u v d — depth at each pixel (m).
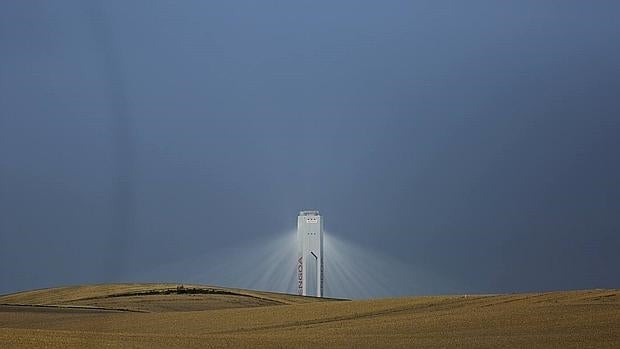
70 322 57.06
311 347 37.41
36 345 35.69
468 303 55.53
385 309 55.97
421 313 52.34
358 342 39.56
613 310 46.91
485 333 42.12
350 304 59.75
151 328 53.06
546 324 43.75
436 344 38.75
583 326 42.53
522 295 56.97
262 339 40.41
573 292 56.25
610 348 36.19
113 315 61.06
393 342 39.59
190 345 37.34
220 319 56.03
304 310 58.16
